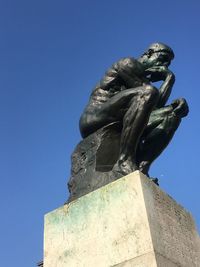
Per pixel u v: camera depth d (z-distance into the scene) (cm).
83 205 580
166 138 709
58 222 595
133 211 525
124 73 699
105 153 666
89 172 648
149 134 709
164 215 545
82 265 532
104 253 520
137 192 535
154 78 785
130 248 500
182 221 579
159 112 720
